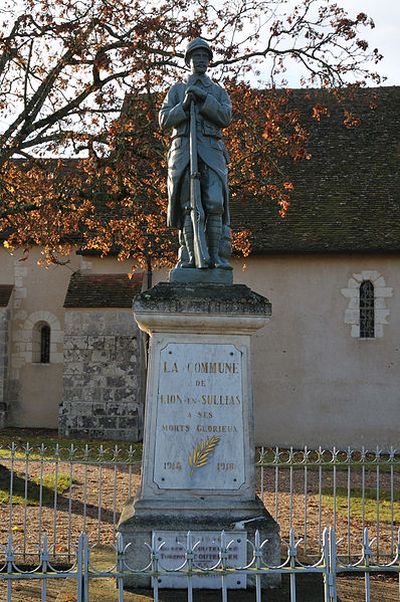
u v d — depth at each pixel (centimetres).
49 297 2366
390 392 2092
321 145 2322
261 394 2136
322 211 2161
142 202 1559
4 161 1483
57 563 814
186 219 732
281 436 2119
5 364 2309
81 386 2134
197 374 693
